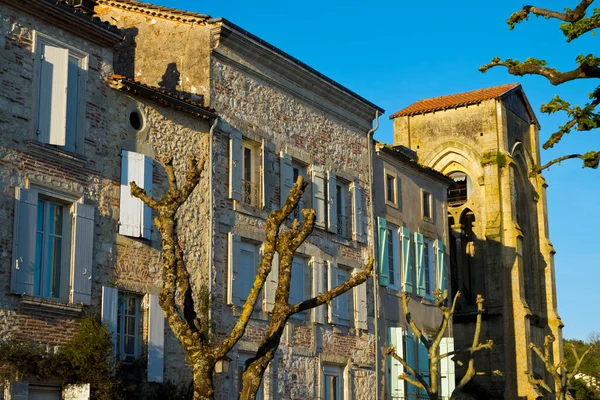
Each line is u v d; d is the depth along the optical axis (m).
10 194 20.84
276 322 18.25
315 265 30.84
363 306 33.03
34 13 21.89
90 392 21.34
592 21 17.88
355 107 34.28
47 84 22.03
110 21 29.28
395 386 34.22
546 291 51.09
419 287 37.28
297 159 31.02
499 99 48.72
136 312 24.08
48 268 21.78
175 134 25.97
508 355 45.88
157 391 23.69
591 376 79.12
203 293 25.73
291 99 31.14
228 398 26.39
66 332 21.80
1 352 19.91
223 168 27.64
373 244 34.31
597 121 19.33
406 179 37.91
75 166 22.58
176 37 28.41
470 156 48.91
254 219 28.55
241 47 28.77
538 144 53.12
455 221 48.25
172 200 18.81
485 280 47.12
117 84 23.98
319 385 30.17
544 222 51.81
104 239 23.17
